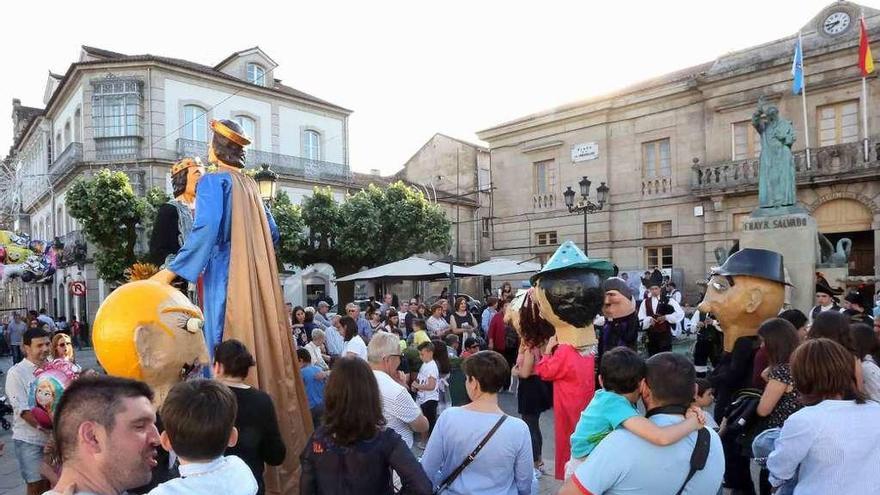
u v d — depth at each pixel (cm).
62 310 3089
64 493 158
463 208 3450
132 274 441
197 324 373
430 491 275
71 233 2692
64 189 2864
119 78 2472
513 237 2934
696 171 2325
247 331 412
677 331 1373
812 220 1002
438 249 2630
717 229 2291
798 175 2053
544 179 2859
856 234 2136
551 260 473
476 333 1242
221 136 442
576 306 450
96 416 163
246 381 402
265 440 322
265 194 1116
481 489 298
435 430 315
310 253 2327
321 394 616
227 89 2748
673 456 237
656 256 2489
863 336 393
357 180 3359
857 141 1969
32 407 457
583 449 286
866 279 975
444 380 812
